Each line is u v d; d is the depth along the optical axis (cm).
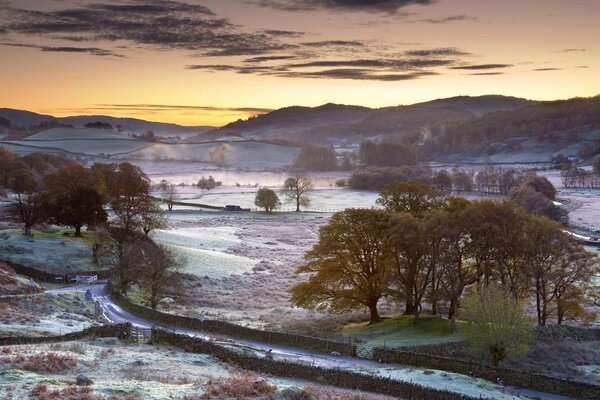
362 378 5203
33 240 12338
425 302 9506
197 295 10662
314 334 7550
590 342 7694
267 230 19738
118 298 9019
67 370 4656
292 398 4138
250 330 7050
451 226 8069
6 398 3697
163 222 14625
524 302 8181
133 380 4481
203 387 4291
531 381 5619
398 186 9650
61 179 13675
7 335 6016
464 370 5903
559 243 8412
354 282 8681
